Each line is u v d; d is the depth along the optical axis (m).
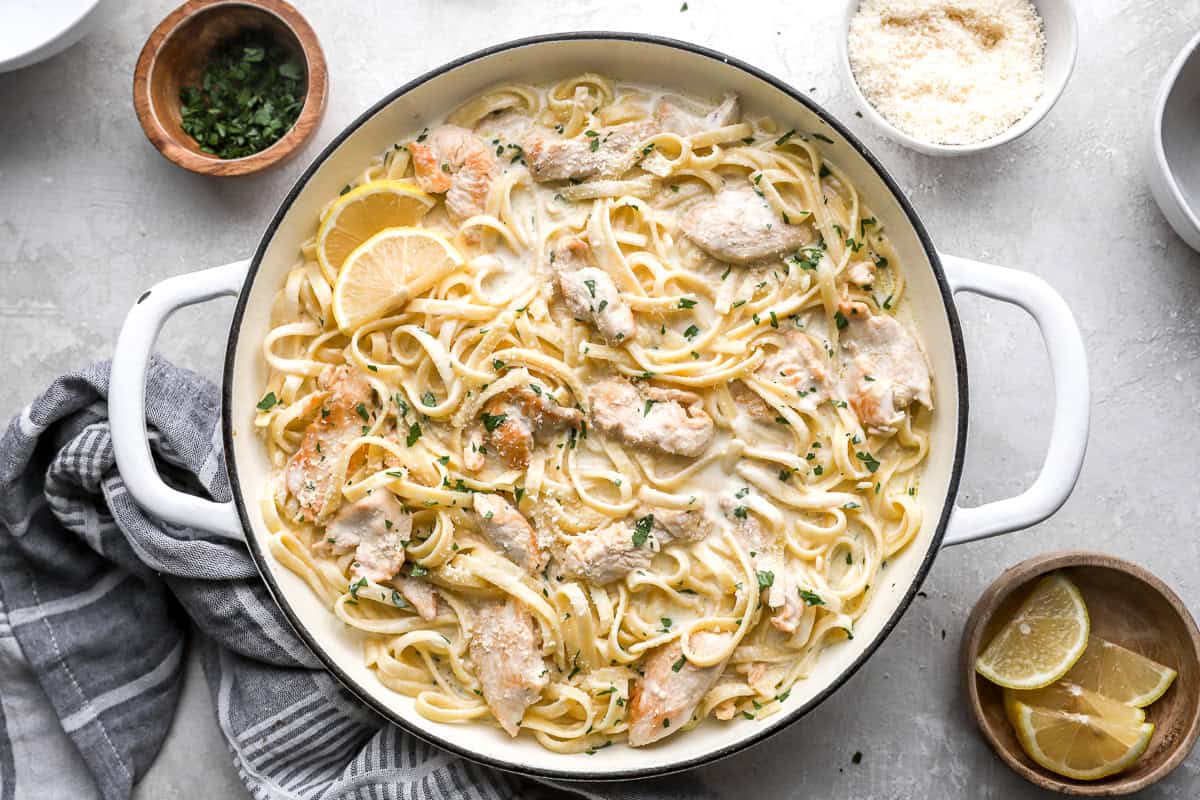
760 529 0.65
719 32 0.72
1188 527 0.71
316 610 0.67
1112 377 0.71
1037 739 0.67
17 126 0.74
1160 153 0.68
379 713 0.67
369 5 0.73
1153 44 0.72
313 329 0.67
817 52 0.72
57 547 0.71
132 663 0.71
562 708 0.65
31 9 0.74
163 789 0.72
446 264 0.66
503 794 0.68
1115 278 0.71
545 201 0.68
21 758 0.71
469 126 0.69
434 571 0.65
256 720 0.69
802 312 0.67
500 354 0.66
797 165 0.67
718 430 0.67
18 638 0.70
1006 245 0.71
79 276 0.73
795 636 0.65
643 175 0.68
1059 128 0.72
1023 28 0.69
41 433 0.70
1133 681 0.67
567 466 0.66
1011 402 0.71
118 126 0.74
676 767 0.61
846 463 0.65
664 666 0.64
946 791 0.70
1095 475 0.71
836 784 0.70
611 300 0.65
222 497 0.69
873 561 0.66
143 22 0.74
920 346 0.66
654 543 0.65
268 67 0.73
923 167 0.72
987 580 0.71
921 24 0.70
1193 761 0.70
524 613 0.64
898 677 0.71
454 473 0.66
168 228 0.73
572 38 0.65
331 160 0.66
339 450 0.66
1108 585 0.69
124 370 0.63
